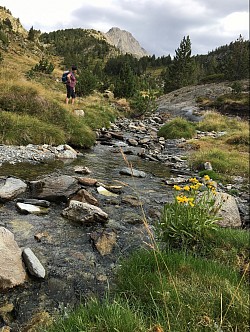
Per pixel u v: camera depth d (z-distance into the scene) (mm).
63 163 10141
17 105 13930
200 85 60969
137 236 5289
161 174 10938
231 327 2691
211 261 4242
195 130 23281
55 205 6203
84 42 186000
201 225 4855
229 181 10992
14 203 5902
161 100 55500
